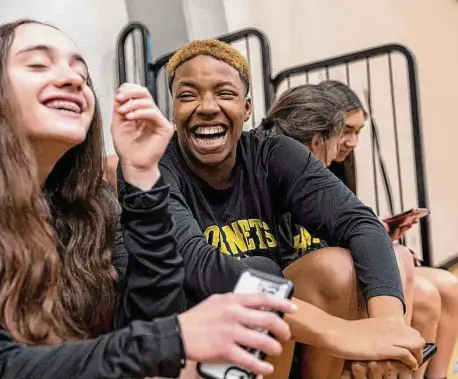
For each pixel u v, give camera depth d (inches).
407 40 129.1
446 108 133.3
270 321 29.7
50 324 35.4
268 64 97.4
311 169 56.5
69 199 41.9
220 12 118.4
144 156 39.2
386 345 42.4
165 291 39.5
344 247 52.5
